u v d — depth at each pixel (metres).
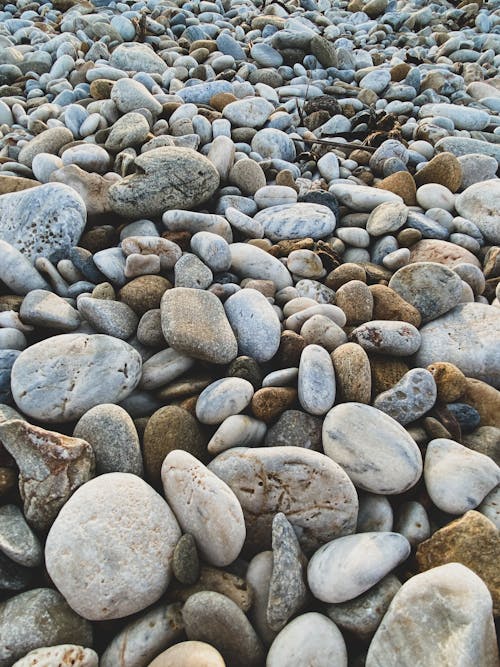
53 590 1.40
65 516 1.41
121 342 1.84
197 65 4.37
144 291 2.08
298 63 4.59
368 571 1.35
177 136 3.17
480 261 2.70
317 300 2.27
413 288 2.25
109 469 1.58
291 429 1.74
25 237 2.36
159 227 2.56
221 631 1.29
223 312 2.01
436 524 1.60
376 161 3.26
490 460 1.64
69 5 5.81
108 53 4.39
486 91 4.45
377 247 2.64
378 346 1.96
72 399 1.73
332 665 1.27
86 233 2.47
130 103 3.29
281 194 2.80
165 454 1.64
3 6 5.90
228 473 1.58
